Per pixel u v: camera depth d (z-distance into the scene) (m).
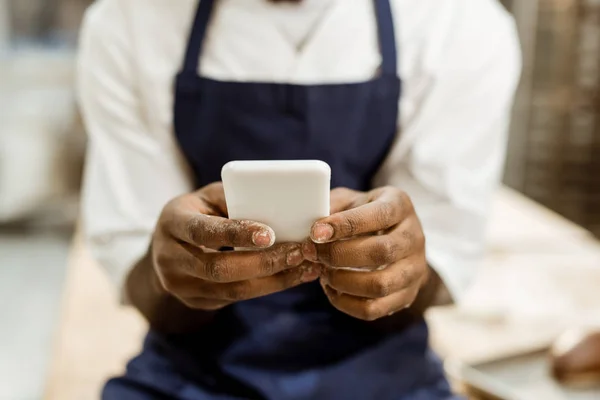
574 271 1.93
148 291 1.15
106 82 1.25
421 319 1.21
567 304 1.75
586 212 2.96
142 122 1.25
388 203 0.89
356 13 1.21
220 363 1.19
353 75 1.21
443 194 1.20
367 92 1.18
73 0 3.68
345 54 1.21
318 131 1.18
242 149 1.20
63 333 1.64
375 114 1.20
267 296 1.22
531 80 2.83
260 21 1.21
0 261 3.80
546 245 2.11
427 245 1.19
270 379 1.17
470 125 1.23
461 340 1.59
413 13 1.22
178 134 1.23
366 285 0.91
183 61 1.21
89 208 1.27
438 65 1.20
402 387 1.20
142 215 1.25
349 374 1.17
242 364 1.19
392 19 1.21
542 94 2.84
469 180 1.22
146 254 1.11
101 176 1.26
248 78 1.21
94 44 1.27
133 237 1.24
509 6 2.82
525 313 1.71
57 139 3.75
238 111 1.18
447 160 1.21
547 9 2.75
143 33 1.23
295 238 0.86
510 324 1.66
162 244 0.96
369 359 1.17
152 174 1.25
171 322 1.19
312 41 1.20
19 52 3.64
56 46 3.73
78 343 1.60
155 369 1.20
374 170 1.25
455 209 1.20
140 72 1.23
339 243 0.87
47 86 3.67
